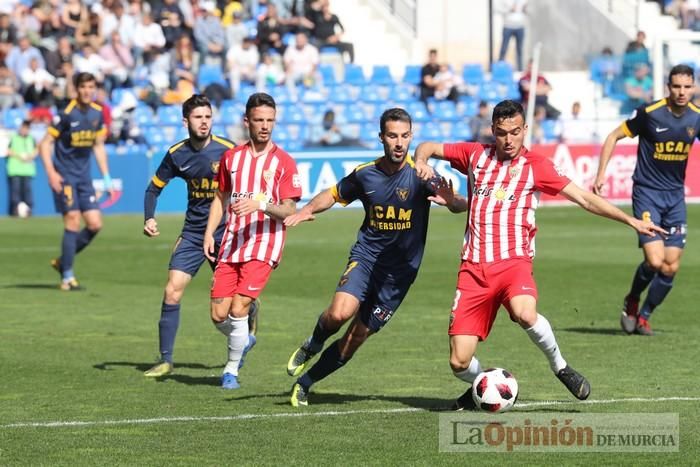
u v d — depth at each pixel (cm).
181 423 1778
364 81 7188
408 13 7981
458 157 1848
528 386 2069
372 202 1861
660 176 2716
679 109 2688
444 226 5722
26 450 1606
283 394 2027
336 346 1919
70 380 2169
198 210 2270
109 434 1705
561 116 7456
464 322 1800
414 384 2112
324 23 7394
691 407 1873
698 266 4062
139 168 6256
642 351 2475
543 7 7838
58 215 6134
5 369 2286
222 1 7425
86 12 6731
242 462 1536
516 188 1797
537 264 4166
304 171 6462
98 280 3794
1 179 6050
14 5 6800
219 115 6644
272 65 7112
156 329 2828
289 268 4084
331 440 1658
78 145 3506
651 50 7556
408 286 1902
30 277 3872
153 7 6931
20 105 6381
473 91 7362
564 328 2814
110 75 6550
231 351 2094
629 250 4638
